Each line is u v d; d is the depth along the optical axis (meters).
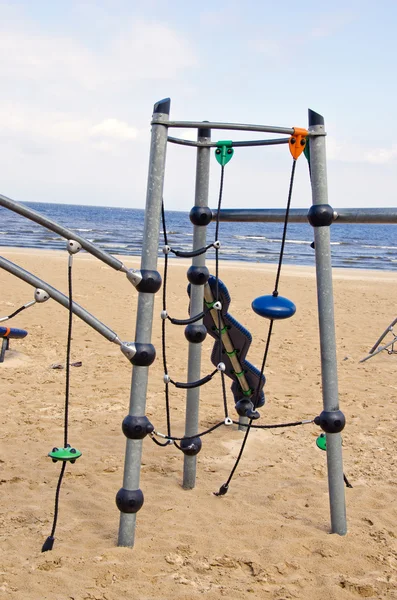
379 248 51.56
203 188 4.09
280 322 11.94
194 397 4.23
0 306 11.61
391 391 7.21
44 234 45.19
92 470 4.62
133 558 3.33
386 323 12.41
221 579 3.19
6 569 3.20
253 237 64.25
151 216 3.35
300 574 3.26
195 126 3.41
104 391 6.75
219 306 3.89
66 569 3.19
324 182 3.49
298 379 7.61
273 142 3.65
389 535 3.72
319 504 4.13
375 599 3.06
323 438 3.80
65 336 9.45
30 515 3.86
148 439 5.39
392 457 5.12
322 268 3.52
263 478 4.61
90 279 16.72
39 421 5.69
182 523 3.79
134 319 11.27
